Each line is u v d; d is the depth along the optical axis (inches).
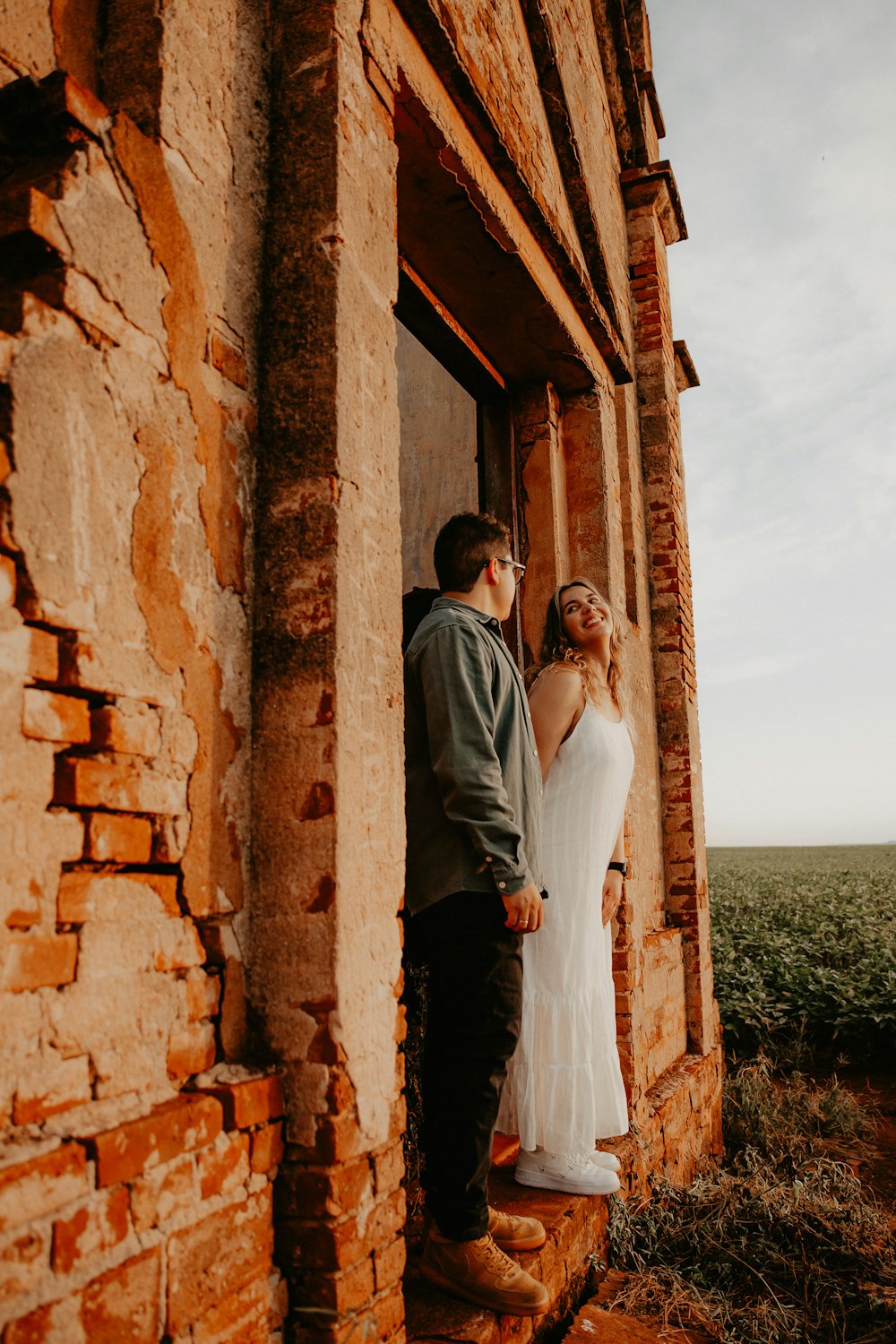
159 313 58.8
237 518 66.3
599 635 118.1
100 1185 45.4
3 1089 43.0
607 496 161.0
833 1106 221.5
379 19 82.4
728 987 328.8
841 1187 151.7
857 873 1175.0
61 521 48.6
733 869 1344.7
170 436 59.1
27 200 48.3
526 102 132.3
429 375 192.2
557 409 163.6
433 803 83.7
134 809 52.9
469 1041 79.6
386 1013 67.6
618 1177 119.6
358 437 71.0
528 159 128.9
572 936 108.0
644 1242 118.0
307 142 73.0
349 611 67.2
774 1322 105.3
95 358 52.2
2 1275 39.7
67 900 47.9
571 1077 105.1
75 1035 47.6
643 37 234.4
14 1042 43.9
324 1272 58.6
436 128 96.7
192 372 62.0
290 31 75.7
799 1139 202.4
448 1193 79.0
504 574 97.7
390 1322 64.2
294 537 67.4
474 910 80.4
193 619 60.1
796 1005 307.0
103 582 51.6
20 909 44.8
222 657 63.3
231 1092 55.6
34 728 46.5
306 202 71.9
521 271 125.8
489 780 78.6
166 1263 49.3
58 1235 42.6
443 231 116.5
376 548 72.4
